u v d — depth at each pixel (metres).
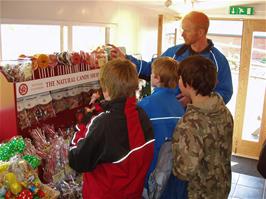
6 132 1.67
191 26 1.98
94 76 2.01
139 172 1.34
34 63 1.64
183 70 1.37
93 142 1.23
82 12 2.79
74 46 2.85
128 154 1.27
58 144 1.77
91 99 1.90
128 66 1.31
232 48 5.39
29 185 1.48
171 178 1.50
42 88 1.69
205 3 4.49
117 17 3.34
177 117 1.56
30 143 1.67
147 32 4.06
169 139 1.52
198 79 1.33
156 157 1.52
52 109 1.83
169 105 1.55
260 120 5.09
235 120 5.21
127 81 1.28
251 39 4.88
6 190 1.38
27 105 1.67
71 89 1.92
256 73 4.99
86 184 1.38
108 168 1.27
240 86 5.09
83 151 1.24
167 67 1.55
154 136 1.46
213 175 1.42
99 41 3.21
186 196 1.49
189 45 2.12
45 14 2.35
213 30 5.41
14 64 1.59
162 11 4.31
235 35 5.31
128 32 3.60
